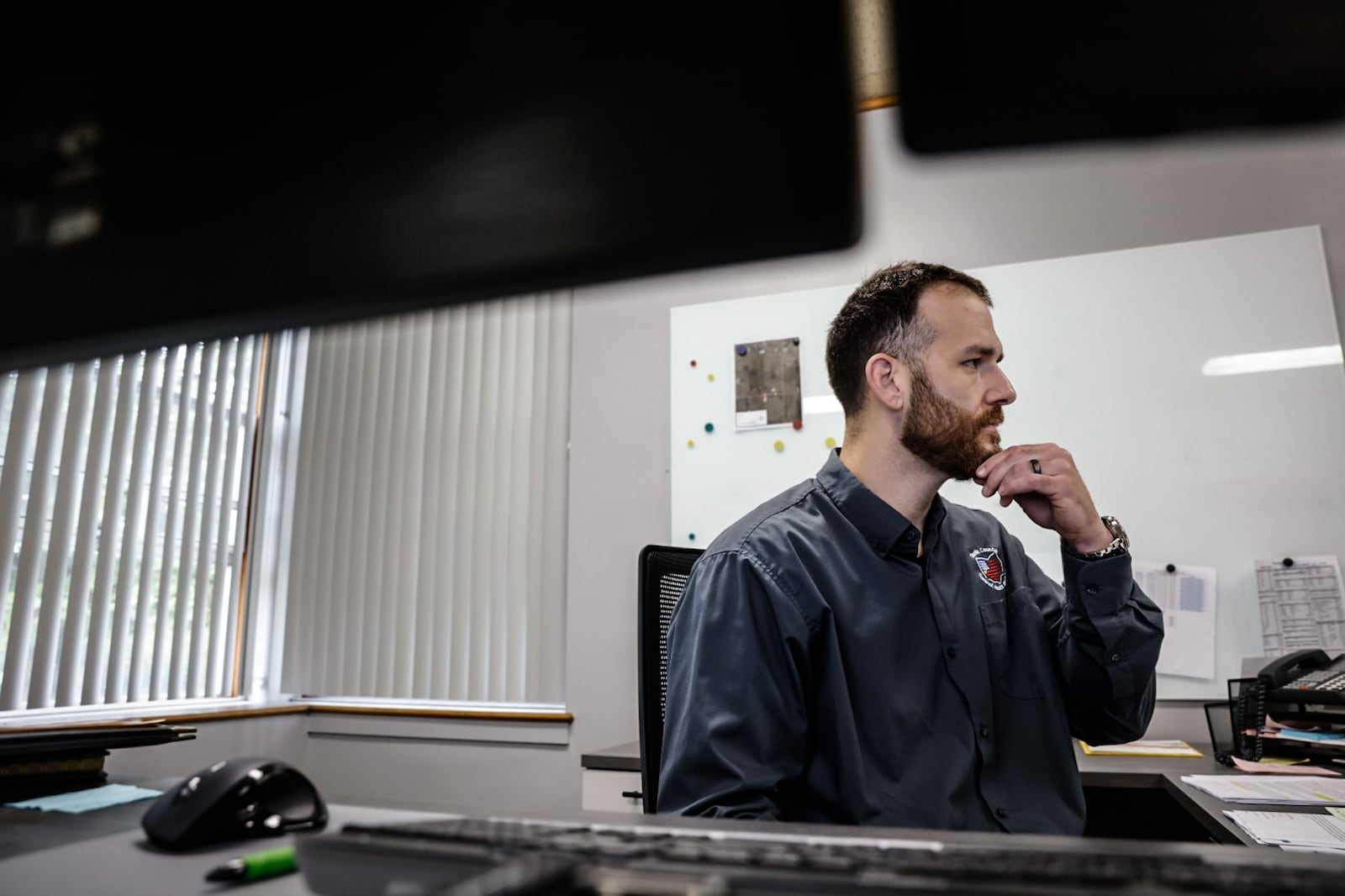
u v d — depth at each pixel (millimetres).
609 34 275
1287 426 1998
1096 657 1023
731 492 2406
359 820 523
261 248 324
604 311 2674
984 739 952
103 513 2508
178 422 2736
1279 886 291
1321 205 2109
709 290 2547
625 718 2439
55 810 593
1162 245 2158
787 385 2406
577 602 2543
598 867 311
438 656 2750
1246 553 1975
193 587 2758
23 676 2291
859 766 886
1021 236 2311
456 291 302
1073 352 2164
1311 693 1510
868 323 1052
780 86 262
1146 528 2047
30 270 352
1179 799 1308
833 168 259
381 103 301
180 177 328
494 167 292
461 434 2869
